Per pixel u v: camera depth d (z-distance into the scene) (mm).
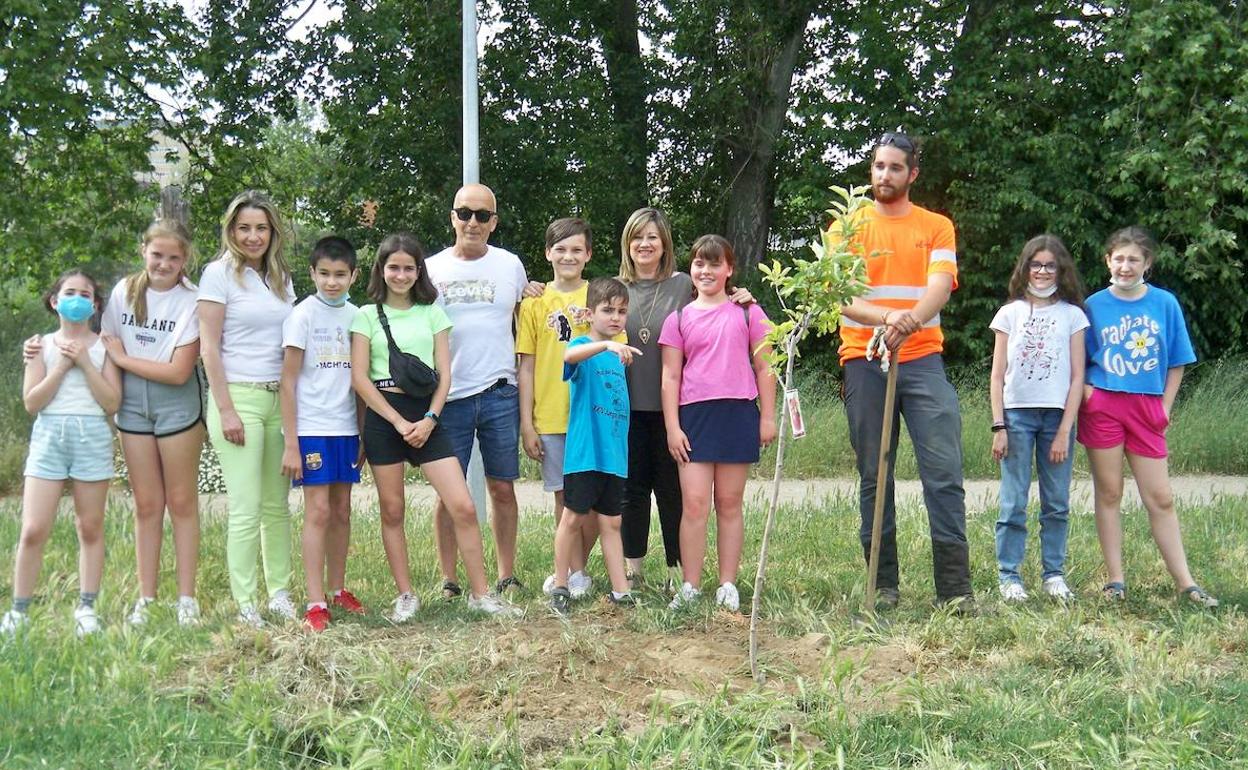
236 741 3732
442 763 3570
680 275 5953
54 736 3734
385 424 5379
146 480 5379
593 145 17609
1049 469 5766
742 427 5480
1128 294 5715
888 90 17859
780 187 18688
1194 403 13125
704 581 5941
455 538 5906
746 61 18094
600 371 5465
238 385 5254
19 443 10984
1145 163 16188
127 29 15406
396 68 16844
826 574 6121
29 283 17547
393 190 17516
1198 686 4285
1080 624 5051
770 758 3693
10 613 5082
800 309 4266
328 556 5621
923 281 5359
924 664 4566
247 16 16516
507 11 18578
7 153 15781
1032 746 3695
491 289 5805
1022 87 17094
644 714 4062
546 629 4922
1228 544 7031
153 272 5309
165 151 18922
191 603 5328
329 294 5328
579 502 5422
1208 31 16047
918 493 9781
